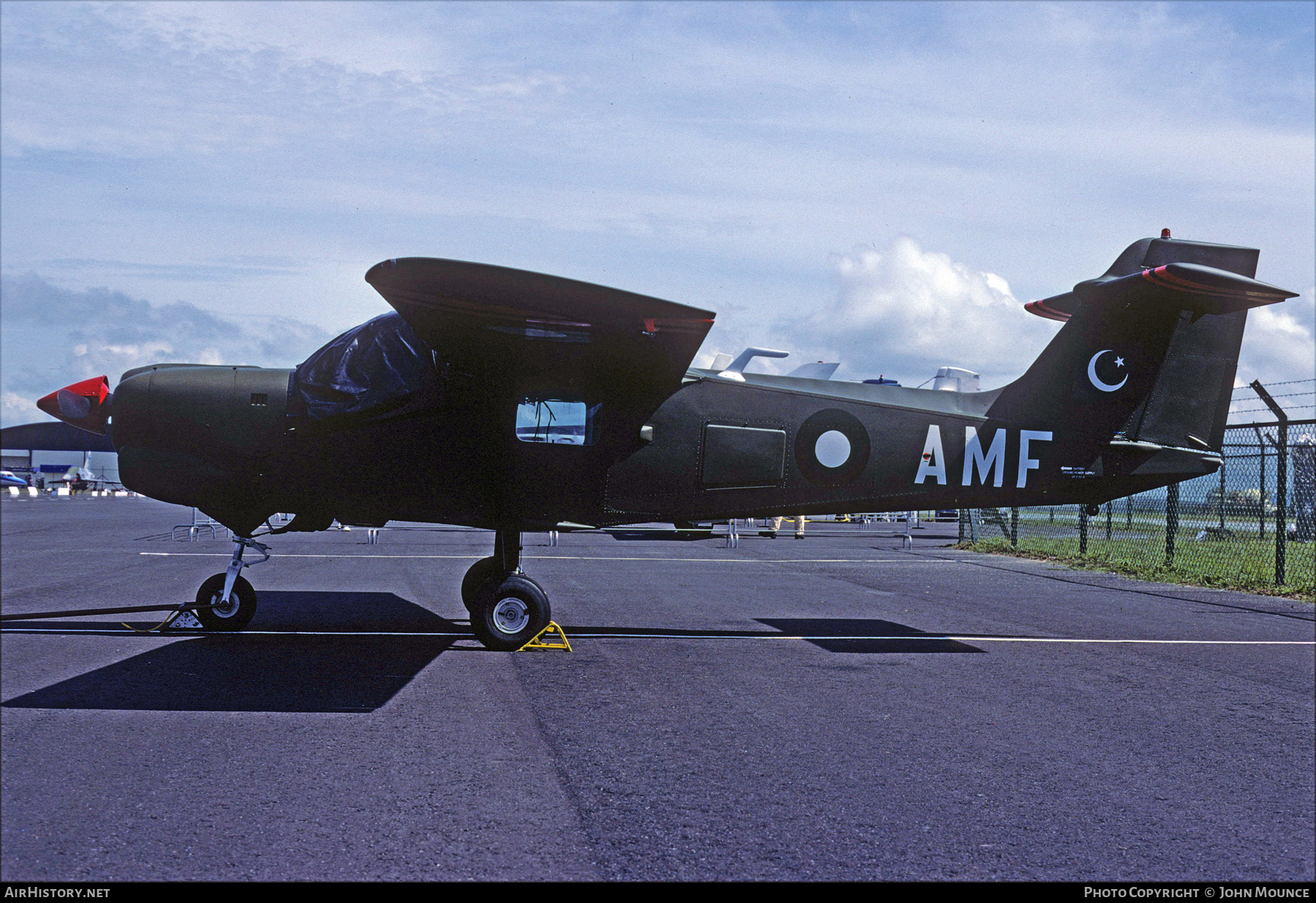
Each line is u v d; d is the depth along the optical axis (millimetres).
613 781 3971
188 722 4746
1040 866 3182
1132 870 3154
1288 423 11641
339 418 6840
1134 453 7844
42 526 22641
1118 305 7680
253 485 7023
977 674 6152
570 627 7797
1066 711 5234
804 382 7434
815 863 3186
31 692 5348
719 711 5113
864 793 3875
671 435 6996
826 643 7227
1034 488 7711
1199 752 4496
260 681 5664
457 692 5457
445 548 16672
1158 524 23500
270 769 4035
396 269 5273
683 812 3627
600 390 6836
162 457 7008
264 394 6957
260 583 10727
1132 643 7375
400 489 6898
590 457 6887
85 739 4426
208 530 20938
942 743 4602
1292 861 3246
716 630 7754
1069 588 11367
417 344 6793
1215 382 7953
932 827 3523
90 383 7383
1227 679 6102
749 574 12617
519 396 6754
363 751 4309
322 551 15906
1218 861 3246
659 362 6594
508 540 6969
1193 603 9953
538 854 3213
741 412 7141
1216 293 7348
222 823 3432
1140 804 3795
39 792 3730
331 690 5438
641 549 17469
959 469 7559
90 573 11641
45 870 3002
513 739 4539
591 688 5605
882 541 20750
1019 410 7715
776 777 4066
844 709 5207
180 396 6965
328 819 3488
